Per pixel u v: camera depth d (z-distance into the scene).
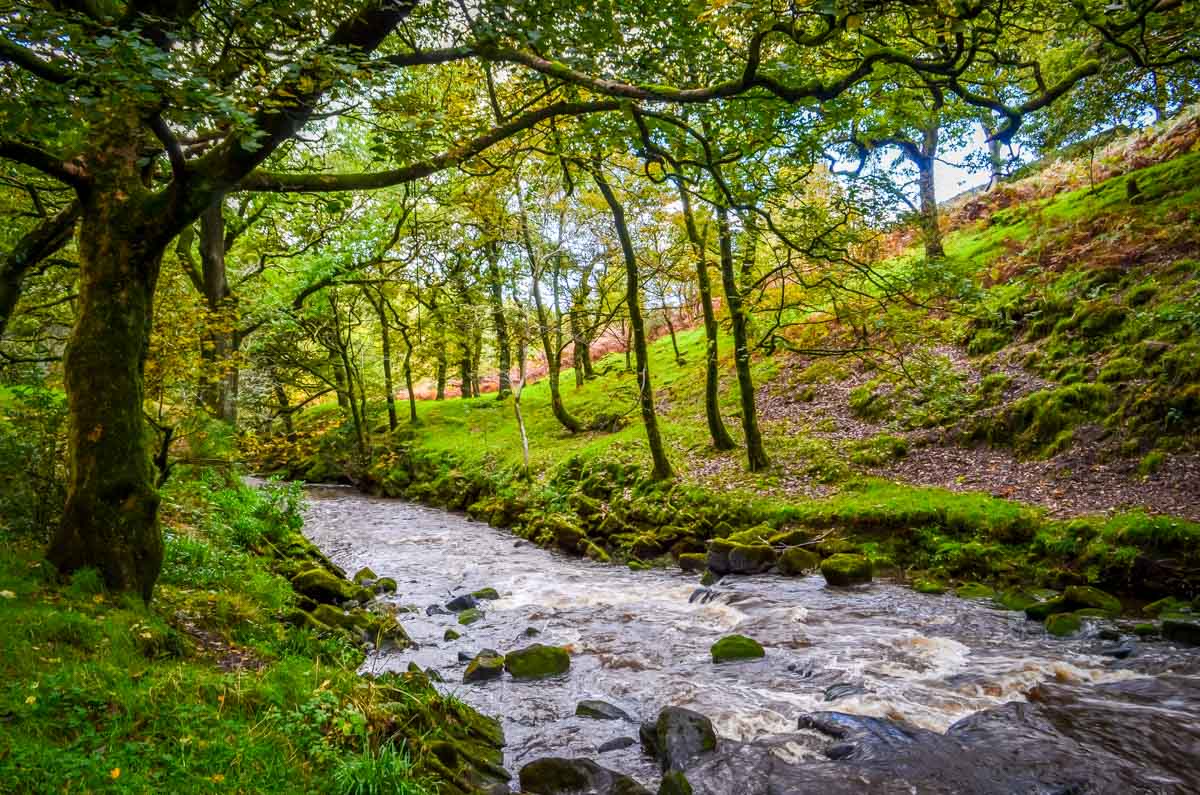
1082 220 20.44
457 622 10.72
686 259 19.59
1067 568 10.86
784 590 11.77
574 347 36.25
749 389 17.22
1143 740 5.62
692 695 7.22
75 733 3.72
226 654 6.04
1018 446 14.61
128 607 5.66
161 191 5.99
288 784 3.77
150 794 3.31
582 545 16.67
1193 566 9.68
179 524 10.06
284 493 13.79
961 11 5.61
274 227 19.53
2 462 6.63
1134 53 6.90
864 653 8.39
